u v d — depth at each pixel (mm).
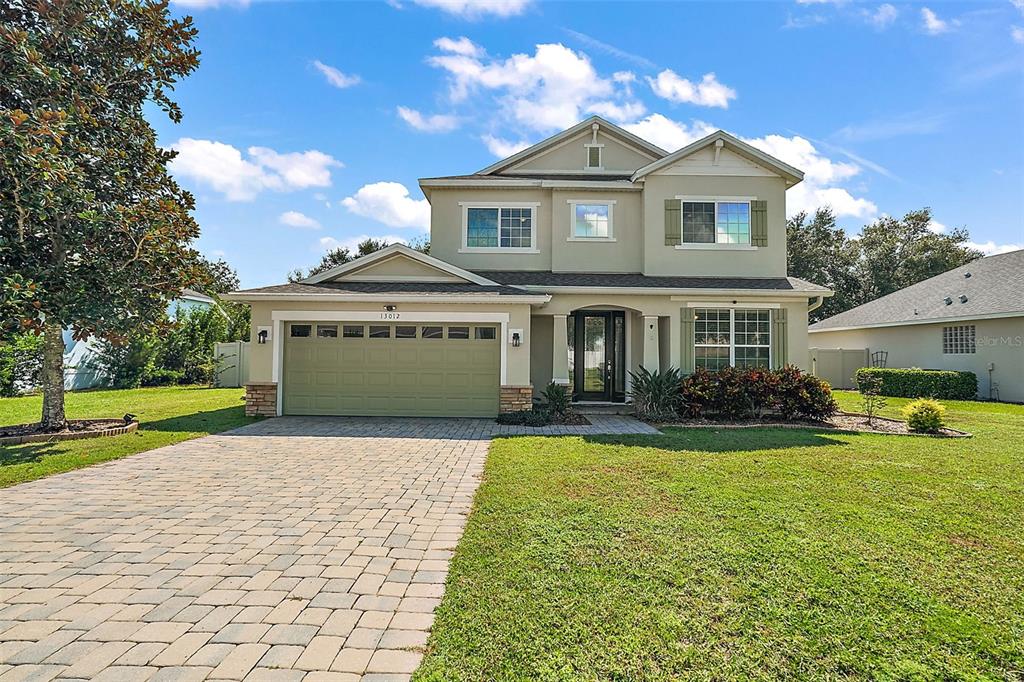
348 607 3539
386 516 5473
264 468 7621
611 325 15461
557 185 15055
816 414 12102
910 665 2920
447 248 15344
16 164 7836
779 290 13641
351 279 13898
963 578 4000
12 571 4105
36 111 8172
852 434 10523
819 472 7215
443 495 6262
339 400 12789
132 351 21531
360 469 7566
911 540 4742
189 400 16719
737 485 6539
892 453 8516
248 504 5902
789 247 40312
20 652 2986
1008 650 3068
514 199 15430
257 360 12633
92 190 9492
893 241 39531
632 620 3346
